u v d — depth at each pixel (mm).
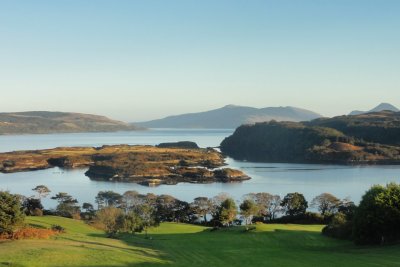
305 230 92875
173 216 146375
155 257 53000
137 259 48438
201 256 58750
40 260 42031
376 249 63562
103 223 87125
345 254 59969
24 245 48812
